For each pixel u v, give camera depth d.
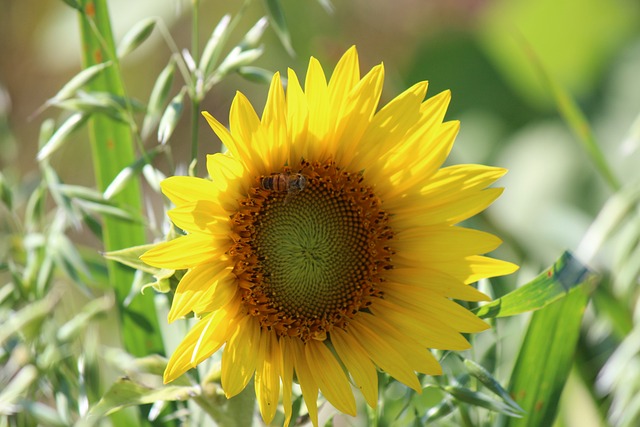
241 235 0.56
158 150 0.57
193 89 0.56
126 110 0.58
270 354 0.55
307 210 0.57
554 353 0.58
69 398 0.60
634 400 0.60
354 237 0.57
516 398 0.58
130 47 0.58
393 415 0.59
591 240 0.64
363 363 0.56
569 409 0.63
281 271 0.56
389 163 0.57
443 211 0.57
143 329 0.60
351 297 0.57
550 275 0.55
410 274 0.57
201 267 0.53
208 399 0.55
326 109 0.56
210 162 0.53
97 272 0.68
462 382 0.58
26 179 0.69
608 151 0.93
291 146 0.56
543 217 0.82
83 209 0.61
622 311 0.64
